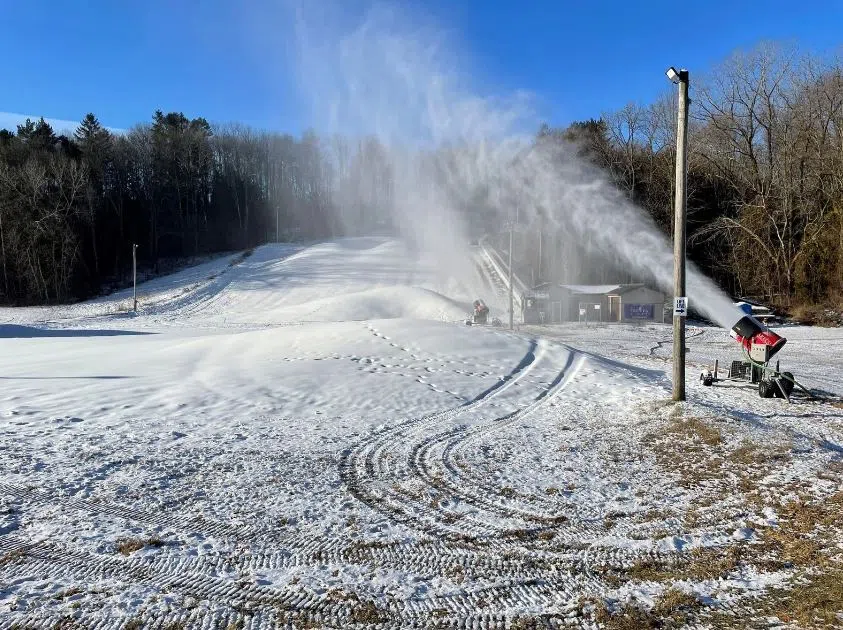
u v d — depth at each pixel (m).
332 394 12.80
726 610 4.28
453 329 20.84
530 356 18.22
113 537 5.49
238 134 103.12
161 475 7.34
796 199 52.06
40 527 5.69
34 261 61.50
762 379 13.01
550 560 5.16
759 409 11.55
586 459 8.37
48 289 62.16
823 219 48.16
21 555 5.08
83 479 7.09
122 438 9.08
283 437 9.43
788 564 5.00
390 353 17.52
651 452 8.66
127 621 4.05
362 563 5.07
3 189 63.22
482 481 7.39
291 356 17.12
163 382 13.77
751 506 6.37
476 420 10.98
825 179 50.00
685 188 11.30
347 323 22.09
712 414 10.32
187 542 5.43
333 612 4.23
